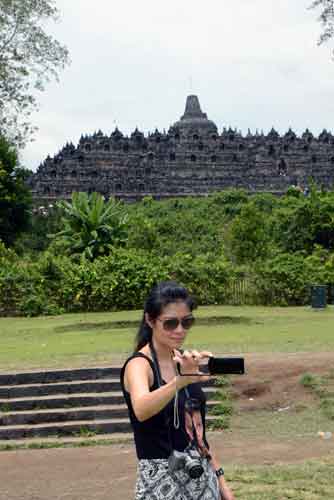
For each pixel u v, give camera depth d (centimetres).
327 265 3875
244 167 12138
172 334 494
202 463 489
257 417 1431
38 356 1905
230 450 1224
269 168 12238
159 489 477
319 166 12381
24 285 3450
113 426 1405
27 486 1062
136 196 11644
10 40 4459
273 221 7025
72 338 2423
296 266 3678
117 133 11838
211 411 1459
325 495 901
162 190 11806
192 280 3584
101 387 1547
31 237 8662
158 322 496
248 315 3019
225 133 12238
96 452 1269
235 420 1422
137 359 495
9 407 1483
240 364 459
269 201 10225
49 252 4103
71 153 11575
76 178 11481
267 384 1551
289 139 12425
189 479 479
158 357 502
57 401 1490
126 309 3528
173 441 486
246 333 2375
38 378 1578
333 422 1364
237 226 6544
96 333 2572
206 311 3231
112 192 11588
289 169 12288
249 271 3681
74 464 1188
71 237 4347
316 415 1406
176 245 8244
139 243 6103
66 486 1048
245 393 1526
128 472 1114
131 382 482
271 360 1686
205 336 2298
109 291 3466
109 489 1018
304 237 6344
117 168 11681
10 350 2111
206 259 3775
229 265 3659
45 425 1416
